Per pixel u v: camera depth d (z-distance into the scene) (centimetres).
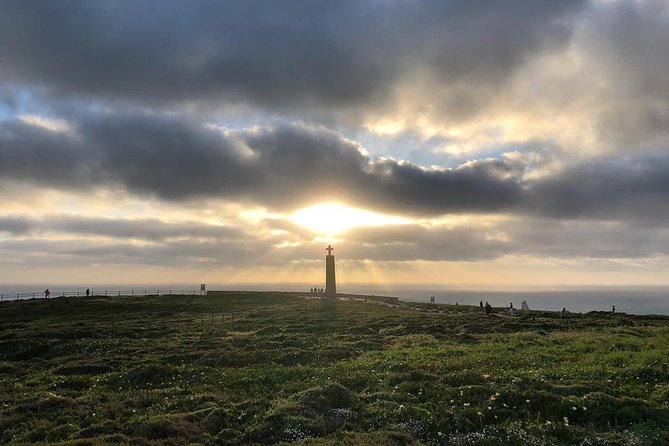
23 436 1669
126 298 9200
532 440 1481
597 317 5997
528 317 5859
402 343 3634
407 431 1595
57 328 5234
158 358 3269
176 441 1554
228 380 2456
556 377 2161
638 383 2048
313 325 4856
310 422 1667
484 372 2291
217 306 7725
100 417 1853
